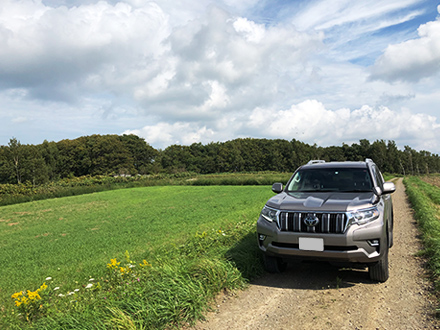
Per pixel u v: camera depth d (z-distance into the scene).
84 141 121.31
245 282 5.27
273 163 148.75
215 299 4.65
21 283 7.86
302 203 5.12
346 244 4.61
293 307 4.25
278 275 5.68
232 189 40.38
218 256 6.03
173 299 4.21
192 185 56.94
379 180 6.63
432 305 4.01
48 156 107.06
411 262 5.99
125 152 122.00
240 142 172.62
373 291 4.66
